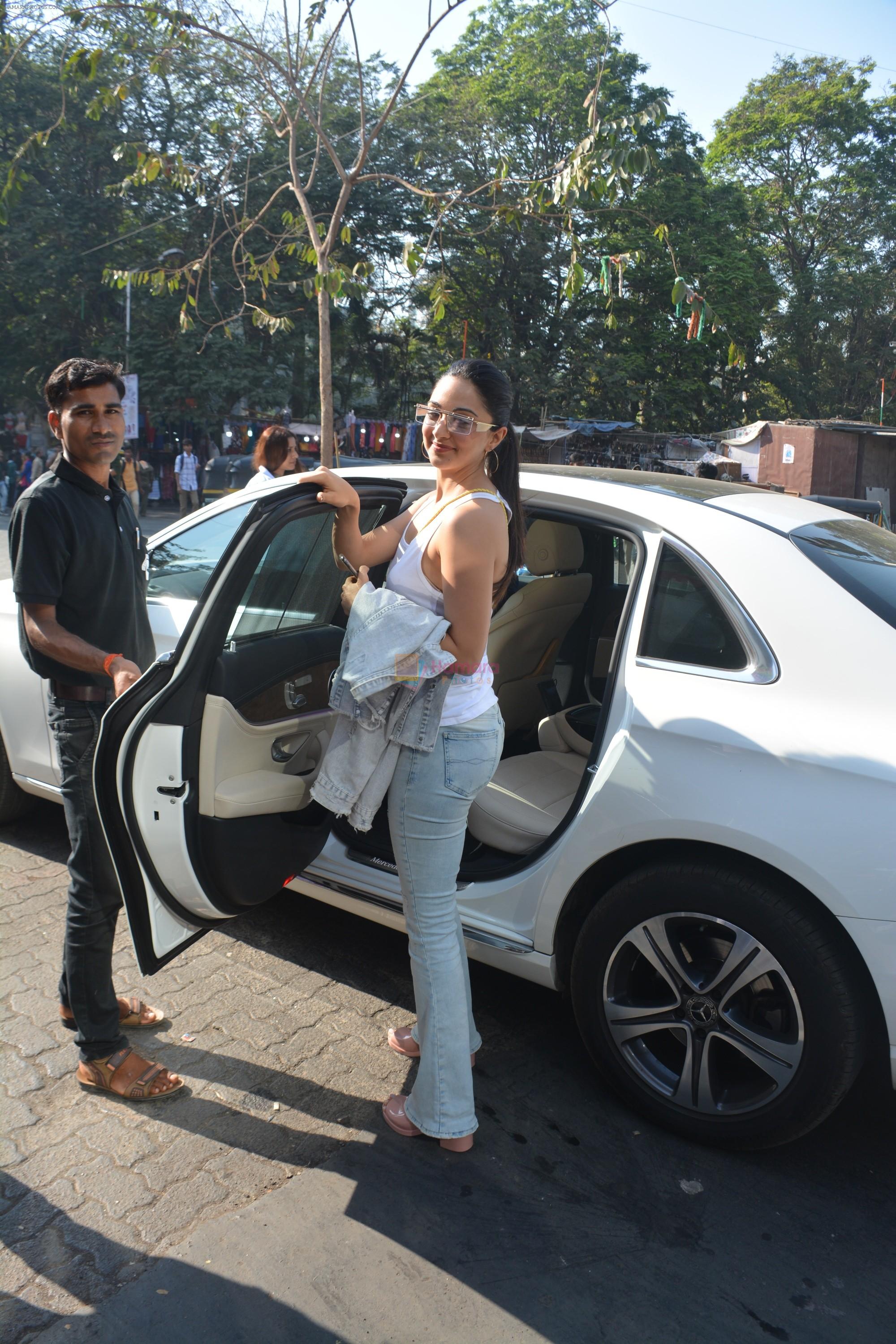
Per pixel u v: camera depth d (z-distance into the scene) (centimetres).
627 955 248
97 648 229
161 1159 226
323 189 2252
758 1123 233
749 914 227
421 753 217
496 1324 189
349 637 213
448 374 212
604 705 255
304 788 255
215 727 221
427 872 226
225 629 219
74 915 239
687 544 259
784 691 233
